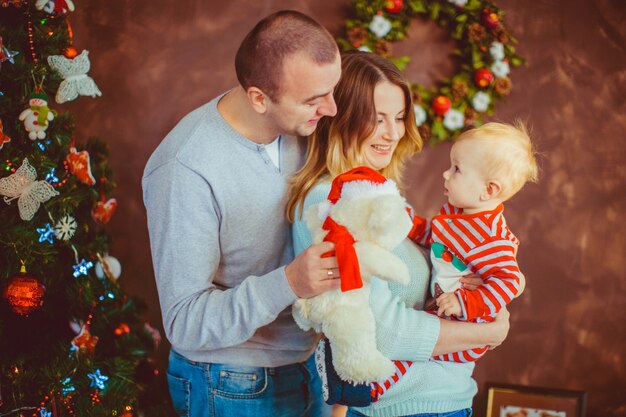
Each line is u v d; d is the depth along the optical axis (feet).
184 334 5.19
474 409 10.36
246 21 9.38
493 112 9.73
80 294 7.39
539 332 10.30
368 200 4.57
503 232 5.41
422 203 10.01
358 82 5.68
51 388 6.76
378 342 4.90
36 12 6.72
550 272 10.23
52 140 6.93
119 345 7.90
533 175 5.71
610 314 10.31
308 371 6.24
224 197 5.49
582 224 10.19
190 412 5.99
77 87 6.83
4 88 6.57
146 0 9.20
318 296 4.70
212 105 5.74
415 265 5.38
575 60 9.96
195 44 9.34
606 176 10.14
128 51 9.23
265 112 5.31
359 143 5.73
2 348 7.04
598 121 10.07
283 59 4.98
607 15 9.93
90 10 9.11
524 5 9.84
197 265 5.32
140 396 8.43
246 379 5.77
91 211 7.91
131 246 9.57
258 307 4.89
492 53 9.46
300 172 5.72
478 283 5.28
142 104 9.33
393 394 5.10
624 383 10.39
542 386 10.30
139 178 9.44
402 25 9.52
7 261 6.55
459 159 5.57
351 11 9.50
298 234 5.47
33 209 6.36
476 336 5.09
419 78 9.77
